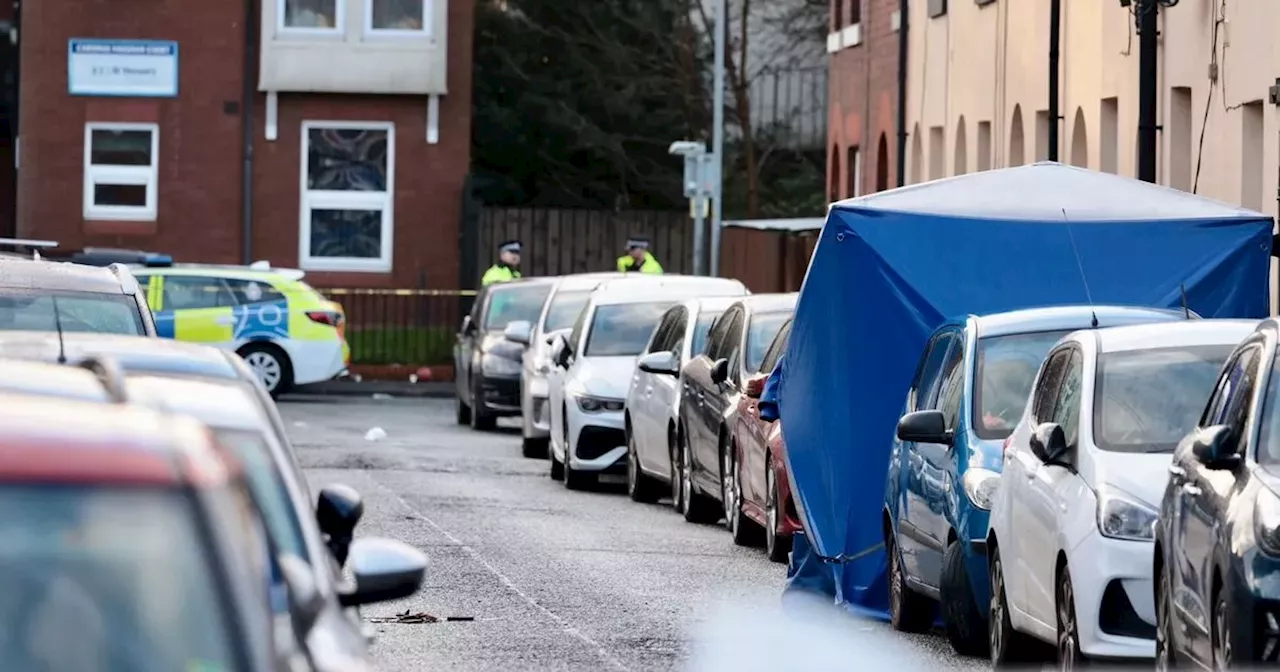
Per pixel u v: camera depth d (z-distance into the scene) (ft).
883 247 120.98
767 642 102.27
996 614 93.76
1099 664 81.30
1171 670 77.51
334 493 53.11
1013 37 247.70
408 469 201.36
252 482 45.70
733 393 151.02
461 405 271.28
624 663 94.32
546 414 216.74
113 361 41.78
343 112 360.69
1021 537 89.30
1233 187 176.14
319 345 291.79
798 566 124.77
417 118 361.71
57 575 34.53
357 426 261.03
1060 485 85.61
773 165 493.77
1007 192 124.47
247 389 51.90
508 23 471.21
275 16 358.84
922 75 294.25
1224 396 79.41
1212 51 181.68
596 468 187.73
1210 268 124.36
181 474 35.73
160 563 34.88
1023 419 94.89
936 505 101.09
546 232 379.96
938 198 123.75
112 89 357.41
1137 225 123.85
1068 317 104.58
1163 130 194.80
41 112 357.20
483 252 378.73
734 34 487.61
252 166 360.07
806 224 310.45
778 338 146.20
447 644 98.99
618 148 472.85
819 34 490.08
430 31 359.87
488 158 472.85
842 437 120.16
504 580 123.13
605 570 129.39
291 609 41.32
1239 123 174.81
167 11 357.82
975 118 265.54
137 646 34.37
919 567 104.53
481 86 470.39
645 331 197.06
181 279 288.92
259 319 289.74
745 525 145.38
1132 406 86.84
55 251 285.23
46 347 53.16
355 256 362.12
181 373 52.16
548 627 105.09
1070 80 224.94
